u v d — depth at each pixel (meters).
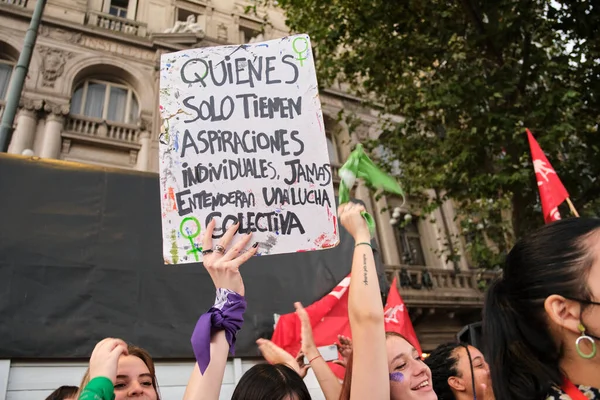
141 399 2.01
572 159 8.08
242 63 2.32
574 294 1.08
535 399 1.12
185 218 2.05
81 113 12.09
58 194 3.92
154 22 14.52
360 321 1.64
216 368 1.71
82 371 3.54
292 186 2.12
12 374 3.33
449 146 8.67
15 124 10.86
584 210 8.81
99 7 13.77
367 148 10.27
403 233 14.73
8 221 3.66
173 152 2.15
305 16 9.70
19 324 3.41
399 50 9.03
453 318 14.18
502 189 8.01
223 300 1.82
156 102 12.77
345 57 9.59
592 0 7.55
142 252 4.04
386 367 1.57
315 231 2.07
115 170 4.23
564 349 1.10
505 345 1.21
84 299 3.68
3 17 11.79
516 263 1.23
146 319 3.83
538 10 8.40
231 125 2.21
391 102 10.03
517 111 7.81
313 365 2.70
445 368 2.37
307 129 2.22
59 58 11.98
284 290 4.52
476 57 8.34
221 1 16.27
